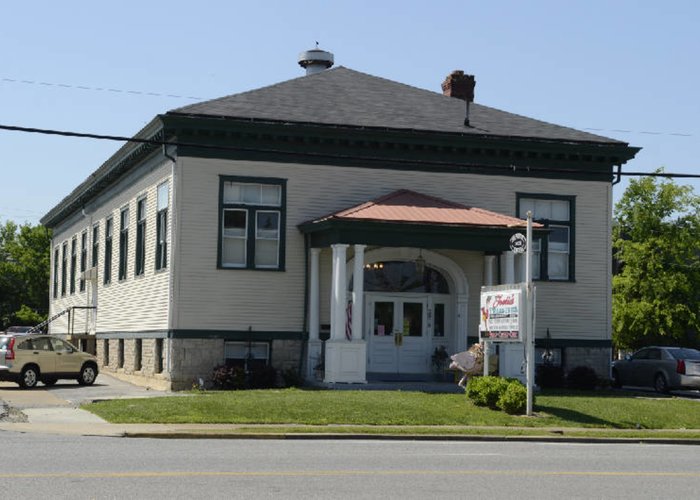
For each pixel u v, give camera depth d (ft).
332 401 77.51
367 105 108.37
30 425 65.98
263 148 100.22
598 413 79.51
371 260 102.73
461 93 124.98
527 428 72.18
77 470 43.19
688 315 164.76
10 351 100.12
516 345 99.96
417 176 104.88
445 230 94.99
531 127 111.55
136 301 113.19
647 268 167.73
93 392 94.17
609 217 110.83
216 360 97.81
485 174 107.04
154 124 99.76
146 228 110.63
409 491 39.99
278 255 100.42
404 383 95.76
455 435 66.49
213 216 98.73
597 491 41.78
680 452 61.41
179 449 53.52
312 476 43.32
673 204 166.91
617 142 109.60
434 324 105.60
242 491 38.55
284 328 99.91
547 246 108.88
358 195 102.94
